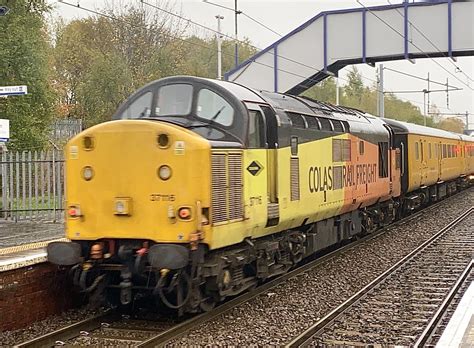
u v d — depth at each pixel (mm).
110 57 38469
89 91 36938
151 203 9016
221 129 10297
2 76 23844
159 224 8969
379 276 12703
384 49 24172
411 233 19734
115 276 10125
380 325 9523
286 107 12227
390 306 10648
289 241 12625
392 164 20516
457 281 12336
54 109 27859
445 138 31406
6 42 23594
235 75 26234
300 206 12398
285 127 11680
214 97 10461
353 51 24594
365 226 18344
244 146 10133
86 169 9352
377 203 19656
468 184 42656
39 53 25281
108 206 9219
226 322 9547
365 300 11070
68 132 29609
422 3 23656
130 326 9578
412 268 13984
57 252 9383
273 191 11328
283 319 9758
